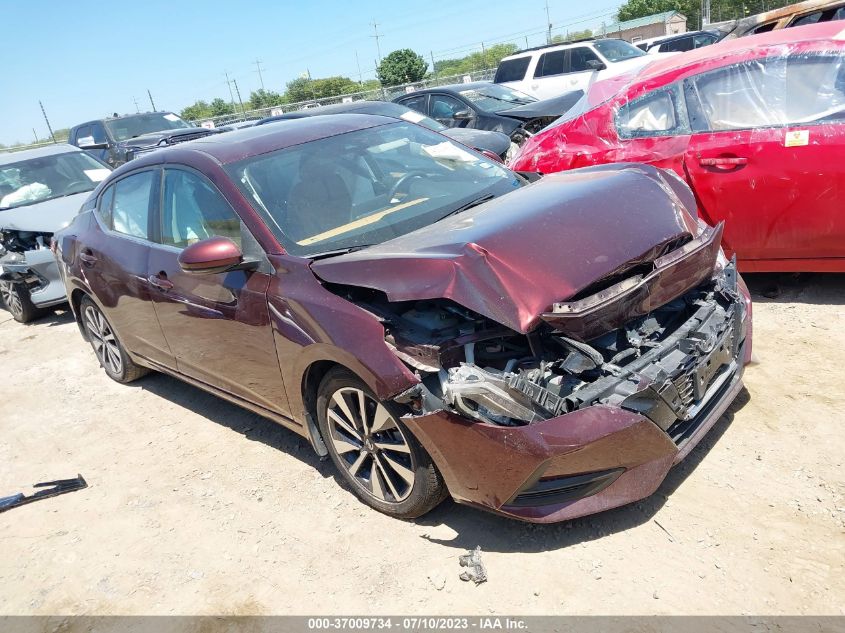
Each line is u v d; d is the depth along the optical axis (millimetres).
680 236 3051
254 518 3498
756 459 3113
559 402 2529
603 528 2885
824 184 4129
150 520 3666
